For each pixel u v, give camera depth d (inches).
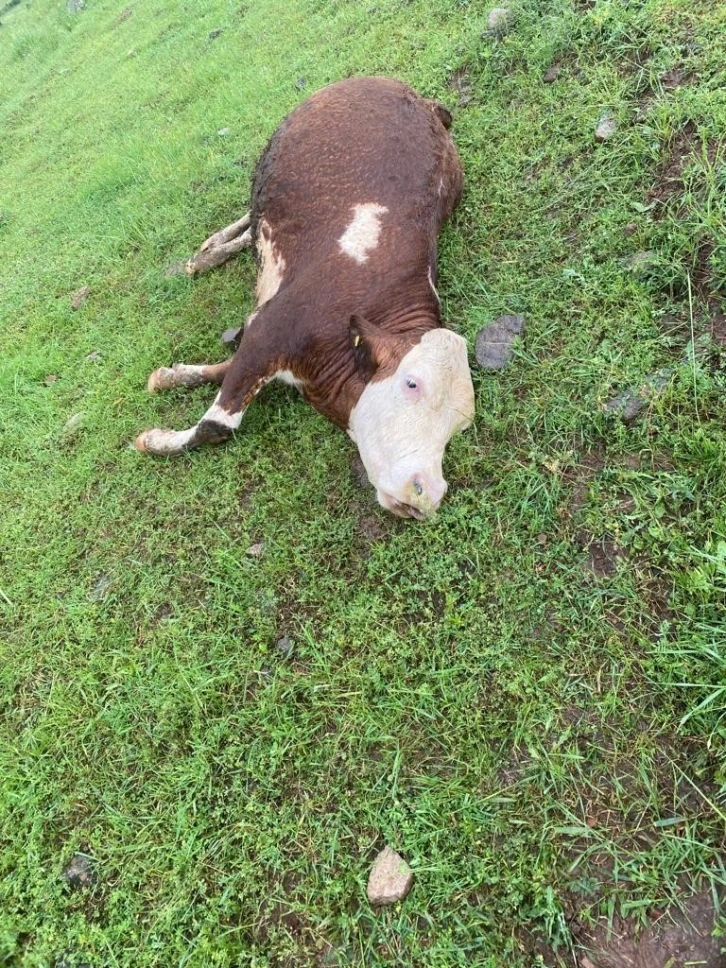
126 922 61.7
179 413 98.9
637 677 61.1
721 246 76.8
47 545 91.4
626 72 101.6
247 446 89.7
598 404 75.9
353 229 84.8
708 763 56.1
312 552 77.9
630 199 88.7
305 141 93.4
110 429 101.3
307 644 71.9
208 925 59.8
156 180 151.4
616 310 81.6
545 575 68.4
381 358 72.9
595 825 56.2
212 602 78.2
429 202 89.0
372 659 68.6
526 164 101.1
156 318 116.4
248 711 69.0
